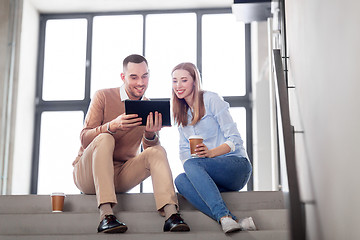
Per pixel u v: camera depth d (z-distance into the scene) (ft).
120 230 7.89
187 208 9.37
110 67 19.66
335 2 5.34
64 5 19.57
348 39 4.82
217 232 7.84
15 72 18.28
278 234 7.73
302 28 7.76
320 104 6.30
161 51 19.65
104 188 8.34
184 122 9.46
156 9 19.94
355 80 4.60
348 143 4.90
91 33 19.89
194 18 19.84
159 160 8.94
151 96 19.21
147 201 9.53
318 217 6.60
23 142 18.26
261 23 17.92
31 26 19.30
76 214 8.79
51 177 18.79
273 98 15.55
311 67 6.95
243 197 9.39
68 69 19.70
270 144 16.75
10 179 17.38
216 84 19.24
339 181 5.32
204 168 8.74
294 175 5.92
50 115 19.30
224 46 19.56
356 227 4.68
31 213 8.95
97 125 9.92
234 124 9.34
